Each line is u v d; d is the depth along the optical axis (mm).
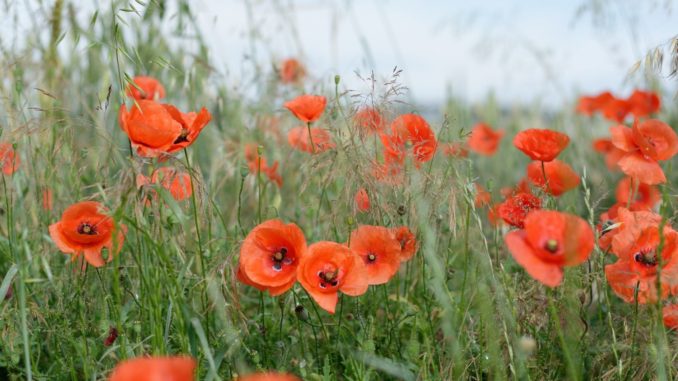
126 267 1421
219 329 1418
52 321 1429
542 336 1415
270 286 1256
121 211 1211
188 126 1366
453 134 1525
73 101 1701
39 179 1564
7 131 1450
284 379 1050
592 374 1383
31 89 1594
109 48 1384
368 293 1556
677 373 1316
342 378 1456
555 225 1173
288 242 1264
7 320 1354
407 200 1396
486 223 1734
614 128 1423
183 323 1308
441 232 1503
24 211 1531
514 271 1593
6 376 1418
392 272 1336
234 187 1861
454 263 1575
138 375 1039
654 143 1417
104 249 1290
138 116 1295
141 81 1662
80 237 1288
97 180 1433
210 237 1419
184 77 1874
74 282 1461
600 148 2000
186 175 1381
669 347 1346
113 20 1342
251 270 1260
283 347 1414
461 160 1428
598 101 2104
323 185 1479
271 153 1906
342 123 1470
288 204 1805
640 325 1420
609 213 1485
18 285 1391
